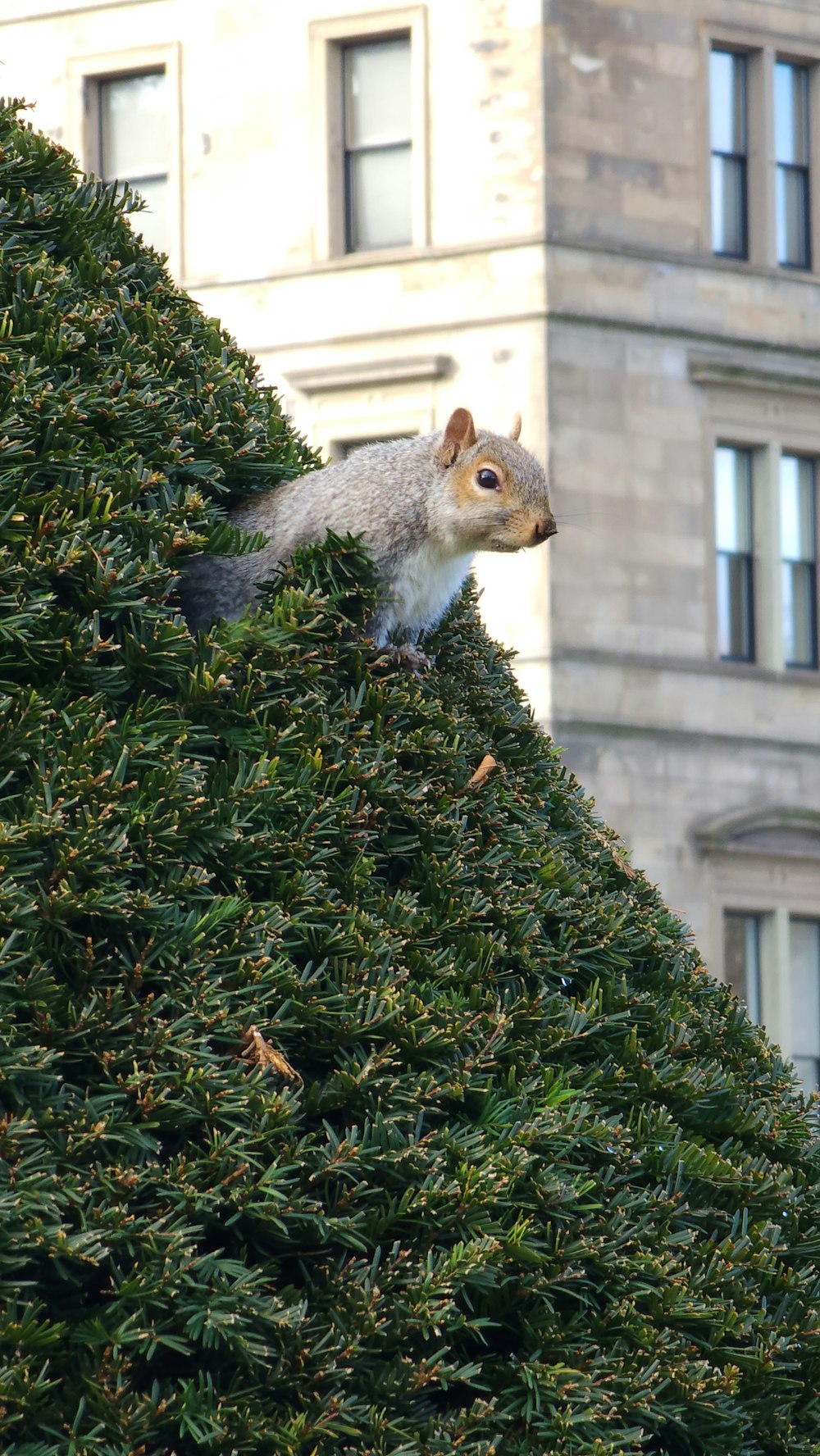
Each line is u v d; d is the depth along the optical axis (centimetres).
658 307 4106
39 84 4384
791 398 4266
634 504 4066
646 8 4131
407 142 4175
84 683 1014
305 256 4197
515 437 1305
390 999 1000
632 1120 1084
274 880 1021
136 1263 900
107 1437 878
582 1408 964
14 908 926
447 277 4062
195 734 1034
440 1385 946
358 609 1148
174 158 4291
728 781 4150
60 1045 926
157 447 1121
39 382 1073
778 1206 1106
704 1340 1027
